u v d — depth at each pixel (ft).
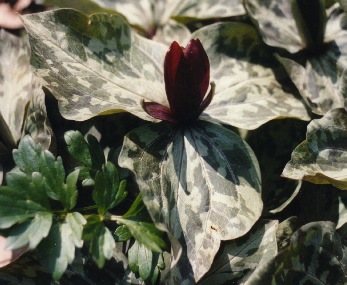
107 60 1.33
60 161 1.14
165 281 1.20
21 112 1.39
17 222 1.08
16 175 1.10
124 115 1.39
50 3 1.54
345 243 1.25
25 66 1.44
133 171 1.19
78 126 1.39
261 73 1.40
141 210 1.19
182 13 1.52
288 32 1.43
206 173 1.24
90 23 1.33
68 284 1.24
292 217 1.28
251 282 1.14
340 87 1.34
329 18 1.45
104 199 1.15
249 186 1.23
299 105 1.36
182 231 1.20
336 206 1.31
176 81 1.21
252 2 1.46
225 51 1.43
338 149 1.28
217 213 1.21
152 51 1.37
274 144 1.38
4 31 1.51
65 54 1.30
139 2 1.55
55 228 1.10
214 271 1.23
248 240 1.24
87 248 1.27
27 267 1.23
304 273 1.19
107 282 1.25
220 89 1.38
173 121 1.27
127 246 1.28
